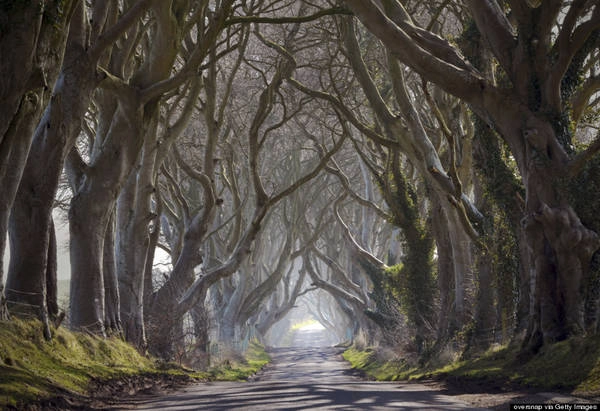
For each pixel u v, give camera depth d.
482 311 22.48
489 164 19.78
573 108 19.41
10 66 10.02
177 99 24.39
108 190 18.72
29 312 13.48
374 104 25.06
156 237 25.38
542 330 15.67
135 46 19.33
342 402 9.95
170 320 24.73
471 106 18.28
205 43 17.88
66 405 9.54
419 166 24.39
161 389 14.30
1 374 9.88
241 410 8.95
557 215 15.48
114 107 19.72
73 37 15.22
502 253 20.64
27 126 11.64
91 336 16.91
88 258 18.38
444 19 26.72
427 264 28.70
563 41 15.89
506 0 17.05
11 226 14.24
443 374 18.50
